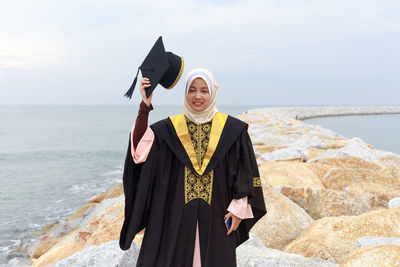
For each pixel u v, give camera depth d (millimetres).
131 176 2311
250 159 2426
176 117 2461
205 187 2336
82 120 88188
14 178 16000
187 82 2369
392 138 28734
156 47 2234
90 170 17844
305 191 5945
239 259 3436
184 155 2348
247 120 31812
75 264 3299
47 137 39656
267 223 4898
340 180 6746
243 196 2293
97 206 9266
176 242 2270
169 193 2367
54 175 16594
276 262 3170
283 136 16094
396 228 3943
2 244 7961
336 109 76875
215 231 2307
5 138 39000
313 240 3922
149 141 2293
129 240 2281
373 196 5797
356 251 2971
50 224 9008
